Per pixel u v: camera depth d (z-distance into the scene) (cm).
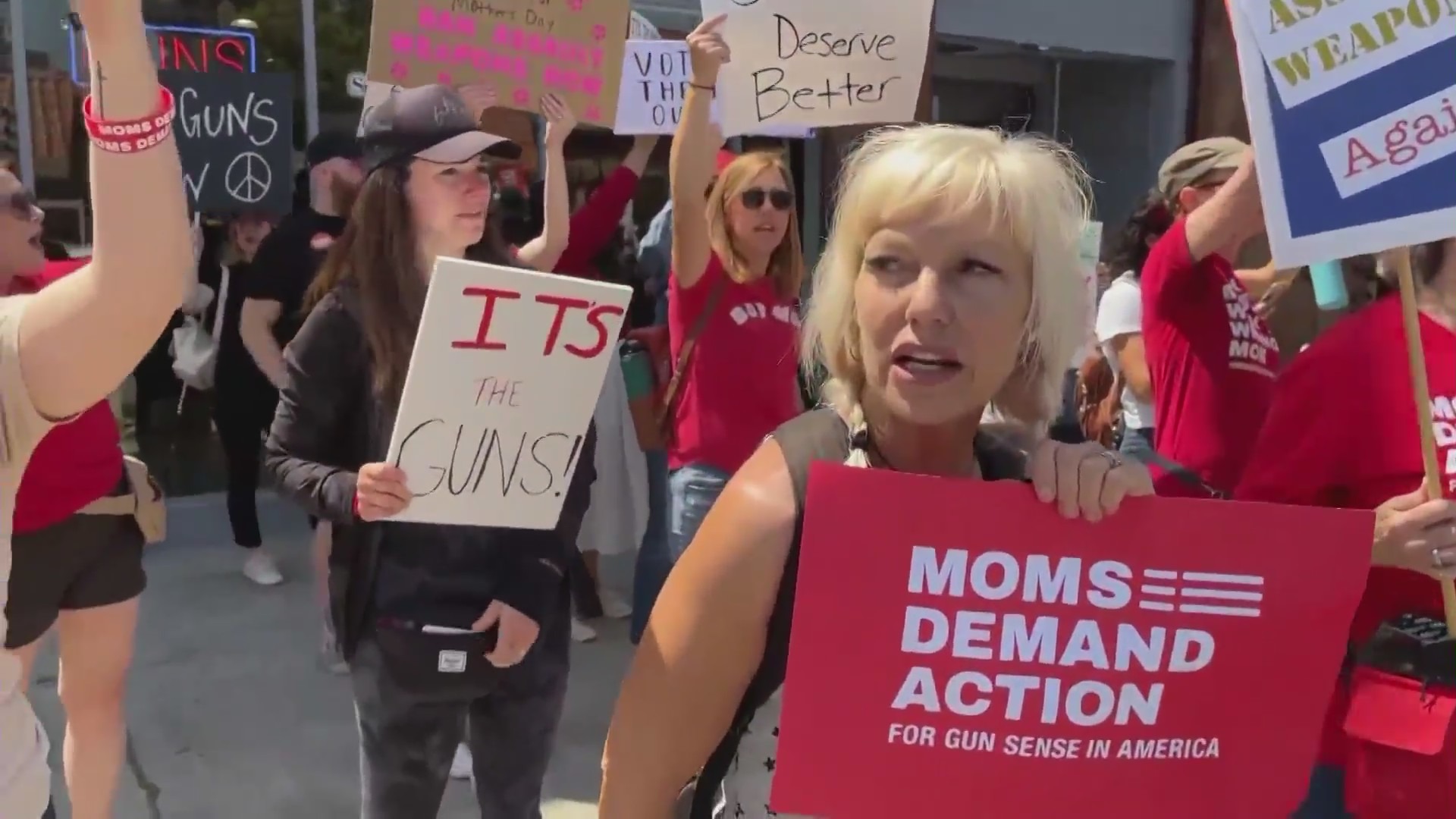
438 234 224
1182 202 344
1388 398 200
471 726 243
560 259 432
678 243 358
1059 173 139
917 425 142
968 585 135
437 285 192
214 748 386
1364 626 205
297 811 349
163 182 132
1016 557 135
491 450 208
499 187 498
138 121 129
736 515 137
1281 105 193
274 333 446
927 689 135
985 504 134
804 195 817
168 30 614
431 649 219
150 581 549
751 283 363
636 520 492
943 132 139
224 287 539
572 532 232
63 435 273
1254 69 194
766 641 138
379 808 229
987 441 151
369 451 221
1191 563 139
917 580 133
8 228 288
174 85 520
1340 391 203
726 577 135
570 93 348
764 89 357
